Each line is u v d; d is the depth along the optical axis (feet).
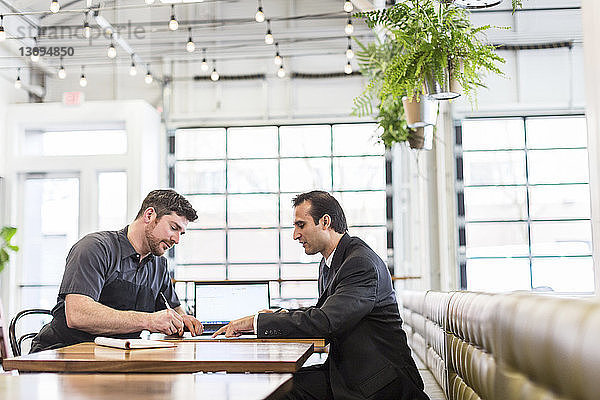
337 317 9.24
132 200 28.07
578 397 4.33
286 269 29.50
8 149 28.91
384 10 11.83
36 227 29.30
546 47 21.89
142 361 6.61
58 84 30.91
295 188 29.78
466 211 25.73
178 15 28.76
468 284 25.71
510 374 5.94
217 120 29.96
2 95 28.78
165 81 30.27
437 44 11.16
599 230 7.62
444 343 10.43
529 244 25.45
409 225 28.22
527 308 5.48
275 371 6.48
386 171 29.48
